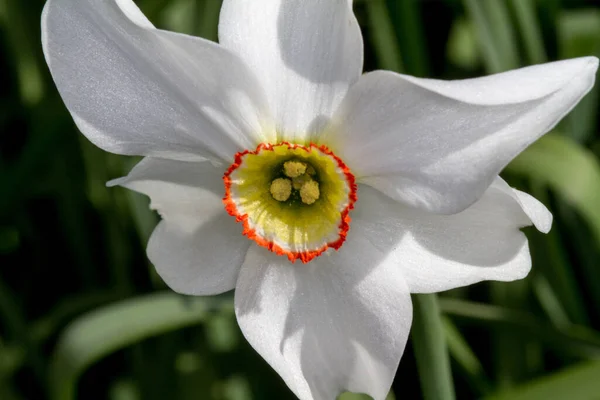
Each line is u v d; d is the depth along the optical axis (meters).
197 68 0.18
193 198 0.19
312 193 0.19
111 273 0.27
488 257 0.19
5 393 0.26
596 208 0.22
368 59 0.27
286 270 0.19
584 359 0.25
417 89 0.18
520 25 0.24
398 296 0.19
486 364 0.26
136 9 0.18
